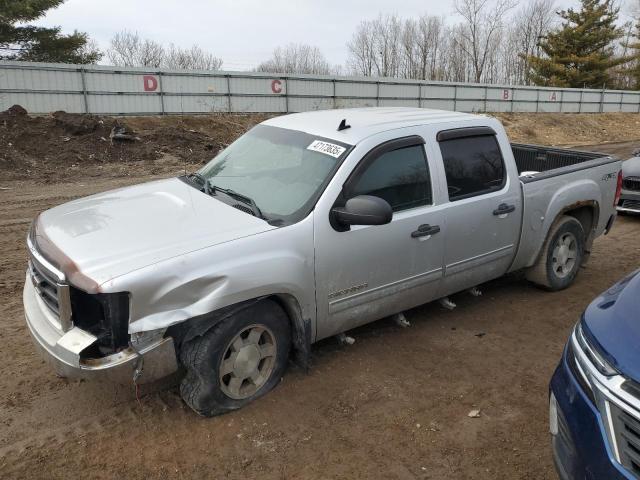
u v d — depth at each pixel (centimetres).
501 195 478
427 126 441
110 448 319
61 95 2317
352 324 408
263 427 340
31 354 421
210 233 339
